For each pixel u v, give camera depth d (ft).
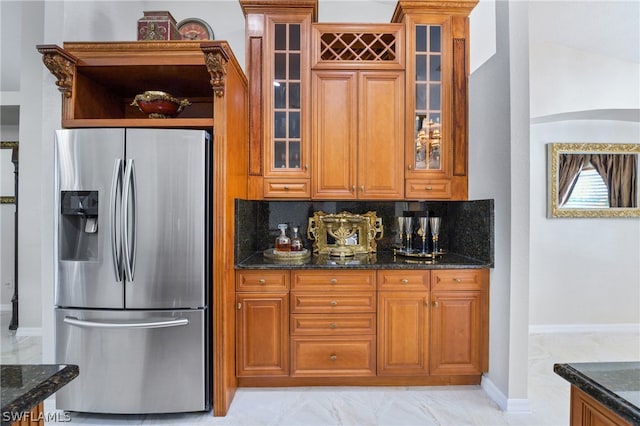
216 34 8.82
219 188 6.09
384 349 6.81
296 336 6.79
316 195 7.52
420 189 7.55
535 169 10.21
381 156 7.55
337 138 7.55
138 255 5.85
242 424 5.90
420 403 6.47
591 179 10.18
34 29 9.99
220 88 5.97
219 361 6.09
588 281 10.32
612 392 2.27
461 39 7.52
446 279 6.82
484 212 6.92
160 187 5.86
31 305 10.21
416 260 7.40
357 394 6.77
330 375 6.80
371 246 8.48
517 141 6.10
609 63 9.45
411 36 7.48
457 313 6.85
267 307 6.76
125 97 7.90
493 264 6.66
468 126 7.55
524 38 6.08
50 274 6.58
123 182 5.76
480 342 6.88
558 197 10.19
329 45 7.63
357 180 7.54
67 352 5.90
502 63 6.27
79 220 6.16
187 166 5.90
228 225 6.28
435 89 7.61
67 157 5.83
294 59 7.51
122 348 5.89
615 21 8.05
